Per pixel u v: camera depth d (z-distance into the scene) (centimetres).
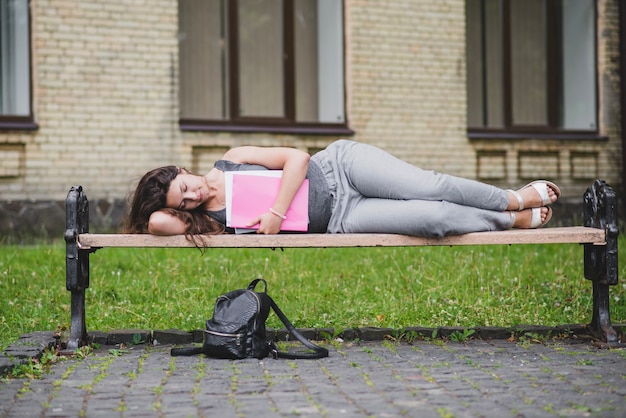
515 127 1364
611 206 494
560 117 1420
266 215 484
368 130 1240
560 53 1420
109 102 1101
